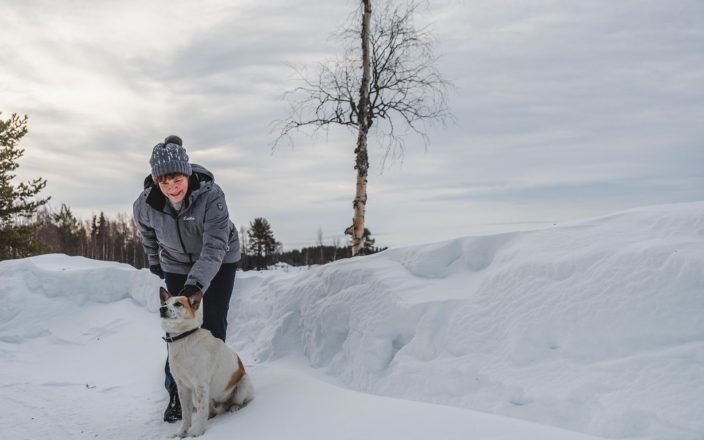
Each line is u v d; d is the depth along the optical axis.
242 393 3.60
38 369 5.37
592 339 3.21
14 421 3.85
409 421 2.58
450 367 3.64
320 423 2.84
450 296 4.25
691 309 2.97
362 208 8.47
